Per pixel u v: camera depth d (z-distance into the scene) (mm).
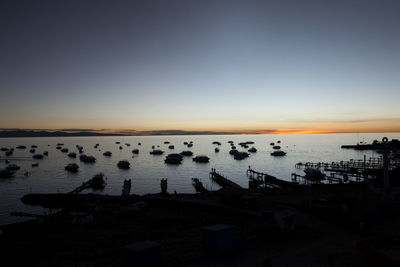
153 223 34031
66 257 23516
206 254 17953
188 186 80875
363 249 13656
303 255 17156
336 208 26578
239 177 96562
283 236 21094
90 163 146500
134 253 15898
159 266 16516
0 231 32594
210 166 130250
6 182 90000
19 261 23453
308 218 26625
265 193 45875
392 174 44312
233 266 15922
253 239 20609
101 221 36188
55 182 90000
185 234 28062
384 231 21266
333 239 20109
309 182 75812
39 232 32031
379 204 27609
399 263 11320
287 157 168625
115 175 103750
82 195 58812
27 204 58500
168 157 149375
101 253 23828
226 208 36969
